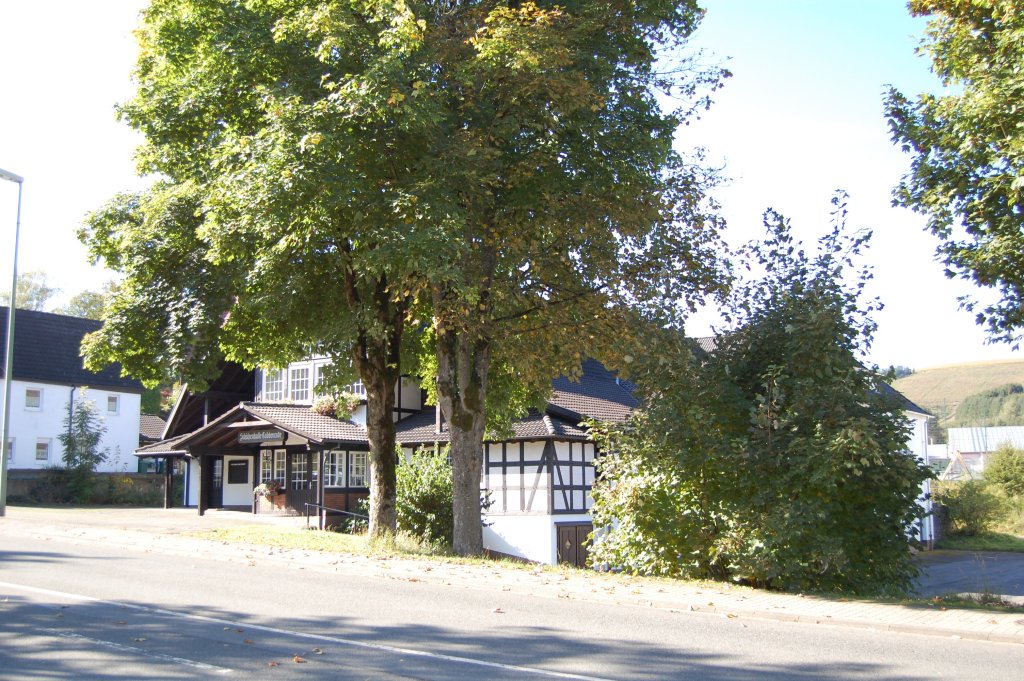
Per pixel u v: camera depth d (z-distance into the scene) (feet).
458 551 57.41
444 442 96.27
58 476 122.31
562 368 59.93
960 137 40.68
